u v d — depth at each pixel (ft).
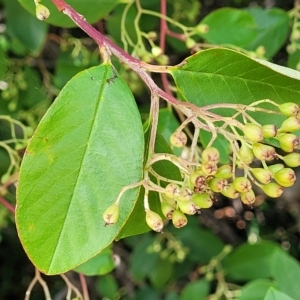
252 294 0.56
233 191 0.34
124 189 0.33
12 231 0.98
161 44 0.56
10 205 0.57
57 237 0.33
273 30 0.64
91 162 0.34
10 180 0.56
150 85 0.34
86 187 0.34
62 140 0.33
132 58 0.34
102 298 0.91
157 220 0.33
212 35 0.57
